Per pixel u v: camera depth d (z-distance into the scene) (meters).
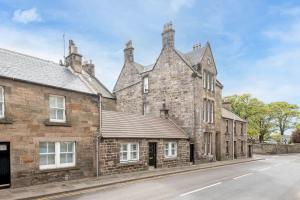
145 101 29.53
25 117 12.91
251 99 53.50
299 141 62.00
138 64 36.25
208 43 28.88
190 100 25.58
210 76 28.92
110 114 20.20
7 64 13.91
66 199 10.65
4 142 12.20
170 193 11.80
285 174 19.08
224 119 32.28
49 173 13.66
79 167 15.20
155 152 21.03
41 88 13.72
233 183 14.64
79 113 15.48
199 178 16.38
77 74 18.28
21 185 12.55
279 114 57.22
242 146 37.72
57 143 14.33
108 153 16.91
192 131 25.27
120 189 12.72
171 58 27.53
